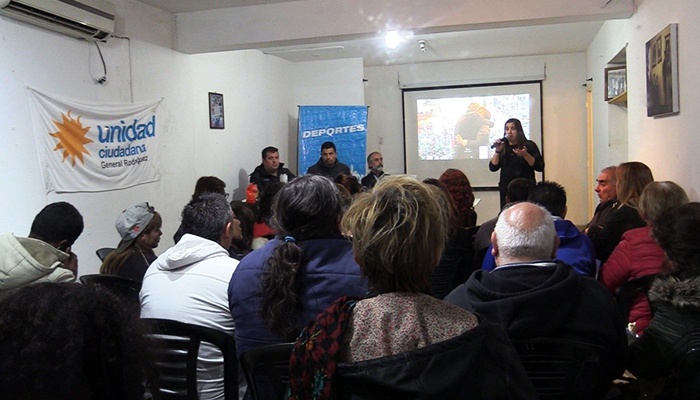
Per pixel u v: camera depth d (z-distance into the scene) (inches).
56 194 143.5
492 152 334.0
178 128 198.4
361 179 285.3
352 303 41.5
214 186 161.9
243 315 64.7
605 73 230.2
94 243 156.9
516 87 327.3
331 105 305.0
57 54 144.3
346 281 59.2
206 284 73.4
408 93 341.7
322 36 182.5
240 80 248.2
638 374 64.4
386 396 37.2
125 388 22.7
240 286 64.7
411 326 39.6
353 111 290.5
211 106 222.2
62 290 23.1
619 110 231.8
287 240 61.5
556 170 325.1
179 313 72.6
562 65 319.9
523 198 130.4
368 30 178.9
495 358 38.7
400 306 40.6
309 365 39.3
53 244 91.6
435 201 44.2
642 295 83.0
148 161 180.9
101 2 154.4
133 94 174.4
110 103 163.6
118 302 24.1
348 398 38.4
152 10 183.3
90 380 21.7
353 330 40.1
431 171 343.0
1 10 125.7
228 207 84.4
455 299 64.0
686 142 125.1
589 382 58.6
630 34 179.9
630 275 90.0
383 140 347.3
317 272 59.9
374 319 40.2
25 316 21.7
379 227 42.1
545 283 58.5
